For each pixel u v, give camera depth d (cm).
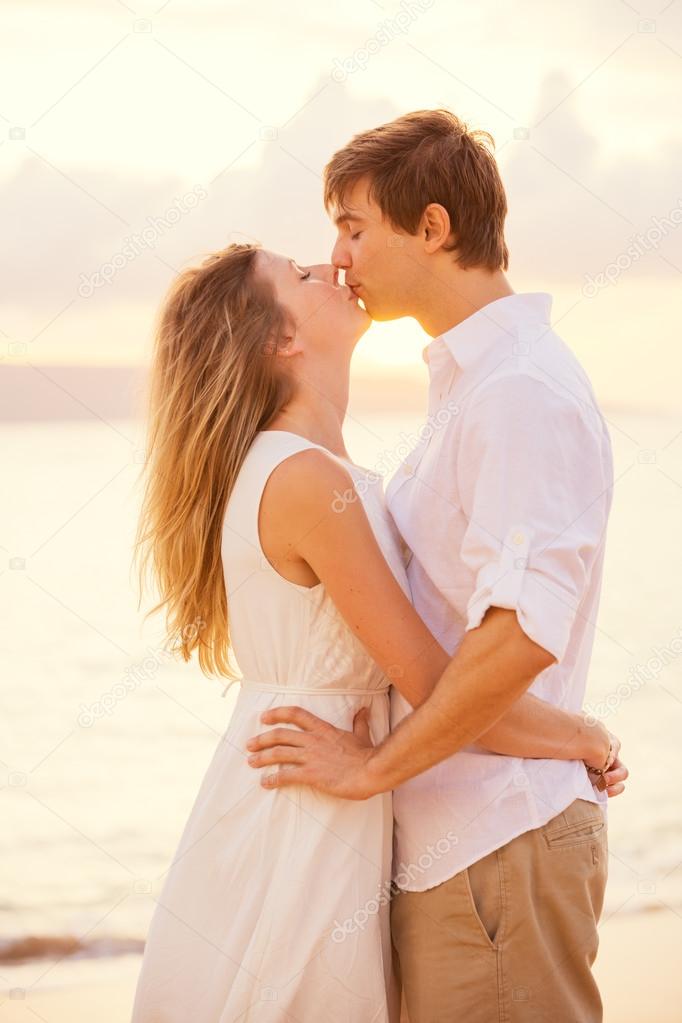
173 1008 163
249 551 163
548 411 152
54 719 825
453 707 149
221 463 169
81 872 539
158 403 178
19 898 498
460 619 169
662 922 413
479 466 155
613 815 644
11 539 1469
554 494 150
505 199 183
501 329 167
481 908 161
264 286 173
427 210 174
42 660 984
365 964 160
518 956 160
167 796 666
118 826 614
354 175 178
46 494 1844
